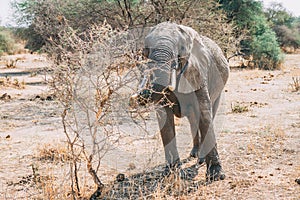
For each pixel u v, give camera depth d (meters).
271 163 7.08
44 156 7.67
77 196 5.57
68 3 19.03
